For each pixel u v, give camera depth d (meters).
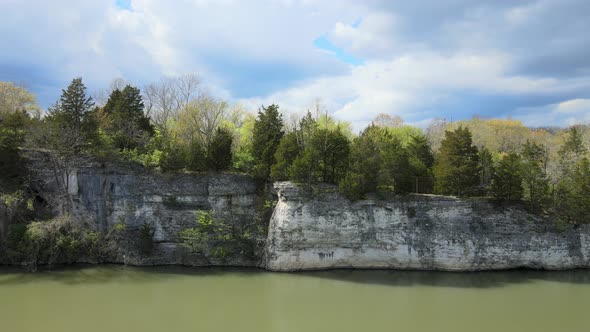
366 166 38.41
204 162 42.03
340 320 27.19
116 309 28.34
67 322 25.70
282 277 36.34
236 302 30.33
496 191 39.38
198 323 26.30
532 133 86.56
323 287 33.84
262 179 42.03
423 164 44.16
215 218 40.59
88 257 38.59
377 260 38.59
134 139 45.72
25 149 40.31
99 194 40.28
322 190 38.19
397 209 38.50
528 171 40.59
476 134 76.12
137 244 39.44
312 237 37.72
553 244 39.44
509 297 32.09
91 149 40.91
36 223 37.38
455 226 38.56
